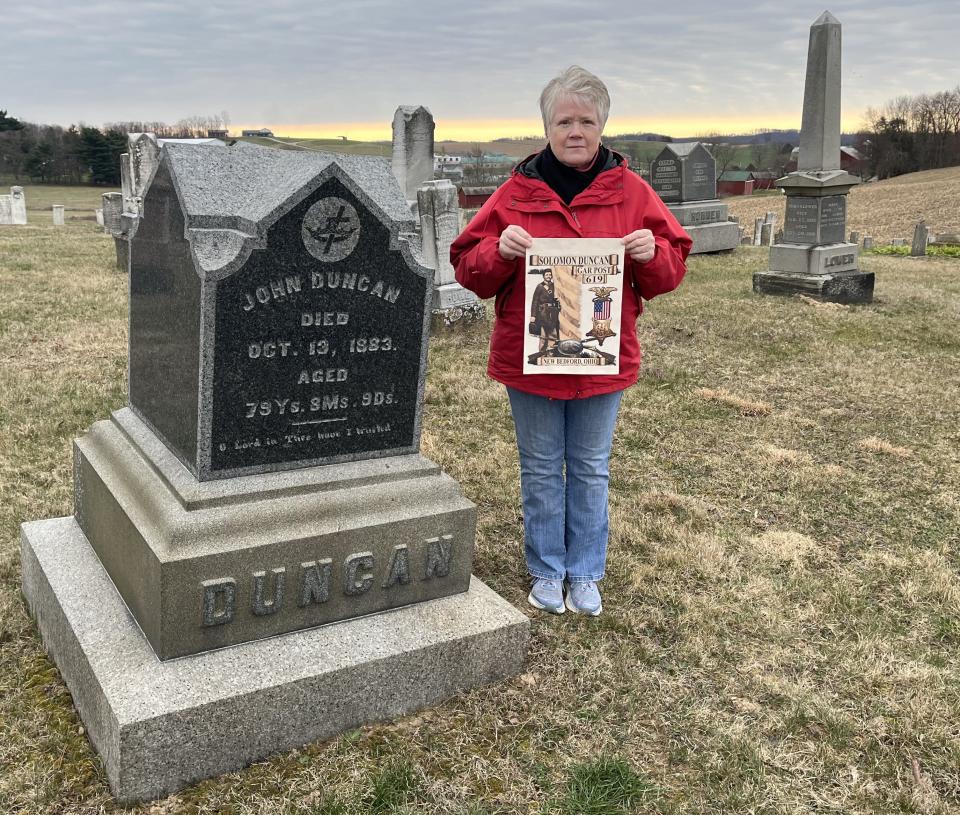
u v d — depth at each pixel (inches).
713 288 483.5
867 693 127.0
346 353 118.8
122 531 116.9
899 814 104.0
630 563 164.2
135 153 487.5
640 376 306.2
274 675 106.5
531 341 126.8
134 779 98.4
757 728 118.5
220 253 107.7
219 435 111.0
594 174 127.3
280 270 110.1
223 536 108.0
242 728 104.0
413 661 115.6
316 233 111.6
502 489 197.6
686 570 163.5
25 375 266.1
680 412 267.3
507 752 111.3
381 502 120.1
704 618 146.1
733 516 192.1
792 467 223.5
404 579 123.0
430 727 115.1
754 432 251.0
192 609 106.4
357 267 116.4
